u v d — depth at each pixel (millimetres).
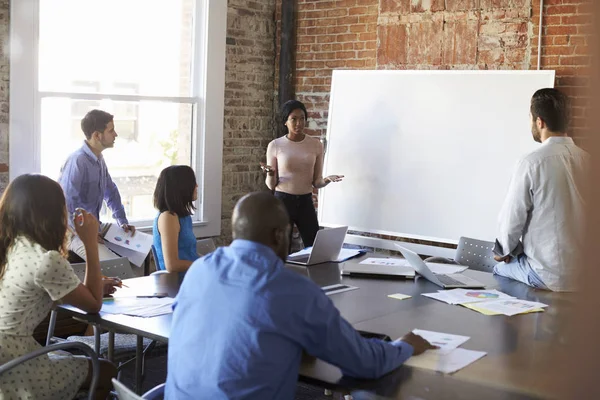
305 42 7273
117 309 2969
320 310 1991
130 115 6254
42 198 2750
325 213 6770
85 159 5223
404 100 6324
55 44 5664
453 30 6215
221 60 6879
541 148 3637
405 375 2166
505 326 2793
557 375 2168
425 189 6180
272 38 7441
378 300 3258
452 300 3254
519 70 5766
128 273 4059
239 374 1947
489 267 4562
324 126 7184
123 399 2104
